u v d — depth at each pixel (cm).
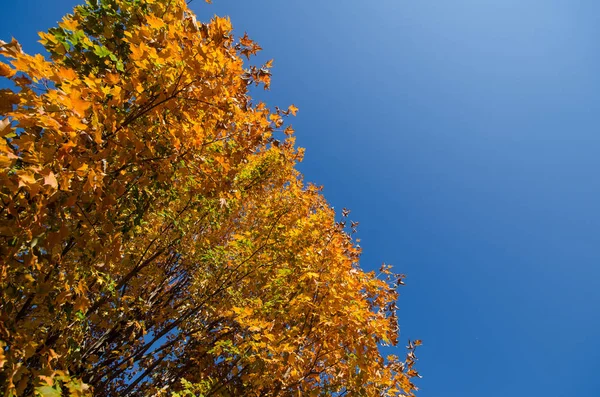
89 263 253
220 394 414
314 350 432
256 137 353
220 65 254
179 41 246
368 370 404
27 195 188
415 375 536
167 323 611
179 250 464
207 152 302
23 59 183
